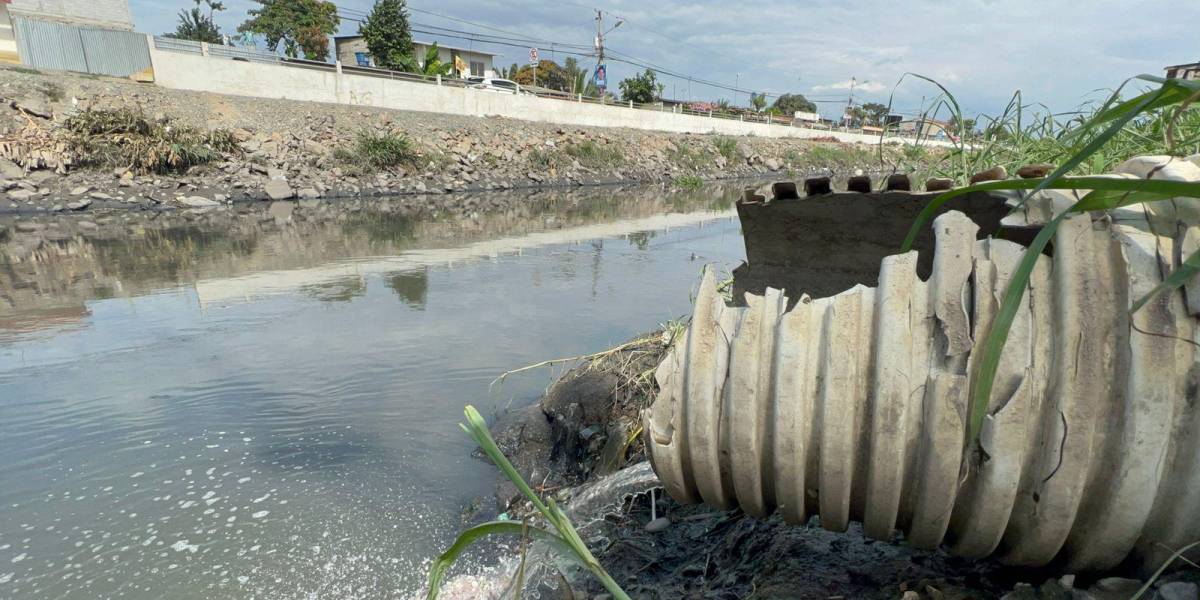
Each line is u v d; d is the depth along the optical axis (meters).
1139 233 1.46
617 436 3.66
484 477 3.74
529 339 5.92
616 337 5.92
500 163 22.20
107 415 4.46
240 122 18.47
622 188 23.17
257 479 3.66
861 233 2.27
